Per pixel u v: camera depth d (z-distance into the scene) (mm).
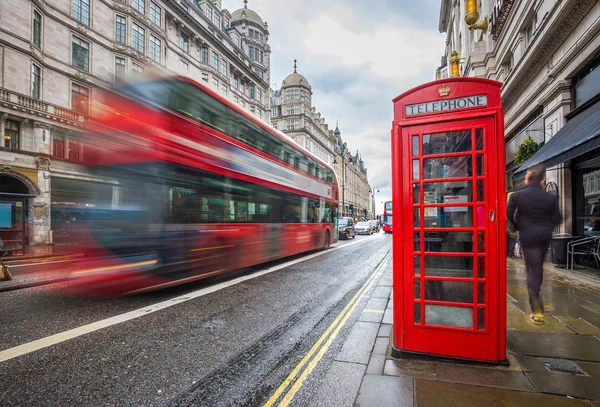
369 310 5281
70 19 21141
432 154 3332
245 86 41719
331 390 2732
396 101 3520
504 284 3094
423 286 3328
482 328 3150
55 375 3057
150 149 5516
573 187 8867
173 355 3535
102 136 5578
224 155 7270
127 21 24344
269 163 9461
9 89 17984
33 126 19422
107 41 23266
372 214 168875
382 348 3602
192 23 31578
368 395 2576
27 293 6414
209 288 6910
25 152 18734
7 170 17984
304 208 12391
